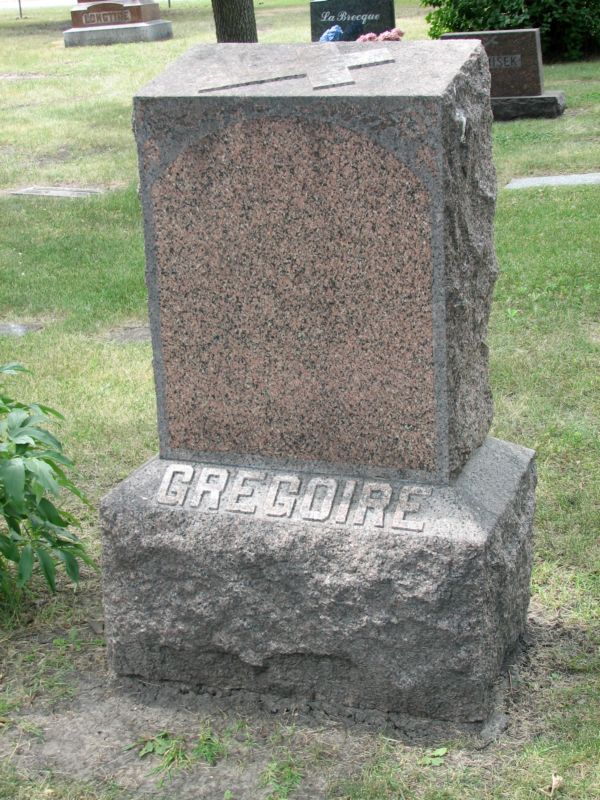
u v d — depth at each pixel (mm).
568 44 18766
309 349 3477
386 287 3330
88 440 5773
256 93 3285
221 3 12133
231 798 3225
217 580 3539
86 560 4242
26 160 13867
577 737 3369
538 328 7039
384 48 3480
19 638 4059
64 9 38875
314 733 3463
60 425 5906
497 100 14367
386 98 3137
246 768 3346
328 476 3555
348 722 3498
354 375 3449
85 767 3383
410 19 25562
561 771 3238
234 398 3613
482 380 3742
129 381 6586
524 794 3158
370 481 3500
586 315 7262
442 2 18734
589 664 3732
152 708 3646
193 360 3621
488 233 3629
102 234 10141
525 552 3748
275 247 3408
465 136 3266
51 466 4164
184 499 3607
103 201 11320
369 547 3363
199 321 3570
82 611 4227
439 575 3289
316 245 3361
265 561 3469
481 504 3438
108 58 22969
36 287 8625
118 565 3650
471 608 3299
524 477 3771
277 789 3236
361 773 3283
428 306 3305
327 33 6848
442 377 3355
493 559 3369
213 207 3432
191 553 3541
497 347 6746
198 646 3631
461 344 3443
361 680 3492
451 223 3244
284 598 3484
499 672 3662
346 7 13023
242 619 3547
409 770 3279
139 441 5754
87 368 6824
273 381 3551
